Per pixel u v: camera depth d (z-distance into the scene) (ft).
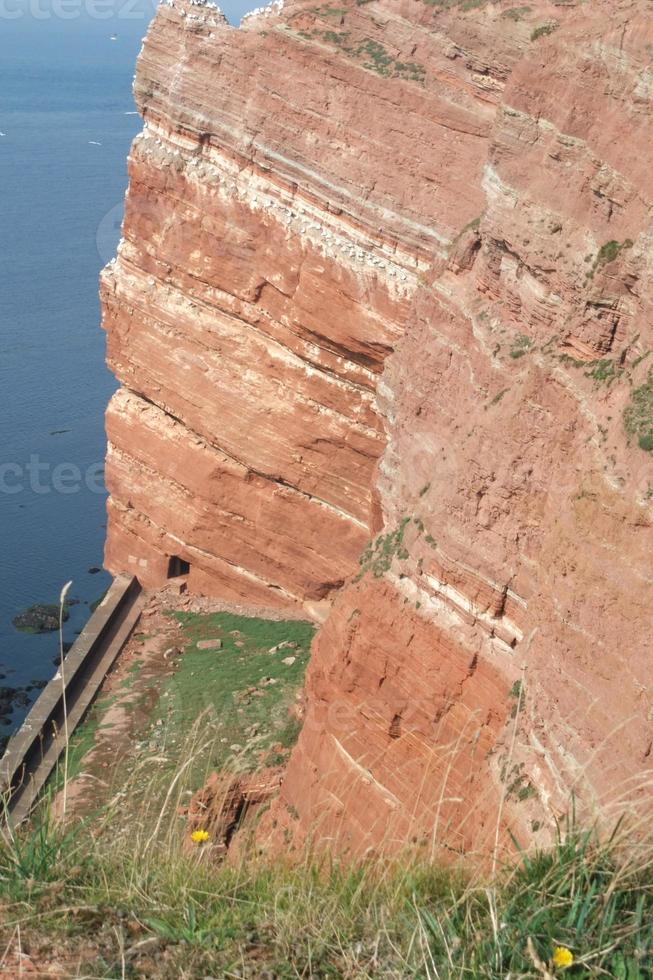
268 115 116.88
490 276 83.61
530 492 66.18
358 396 116.16
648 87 66.28
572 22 79.66
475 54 106.11
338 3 117.29
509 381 75.72
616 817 36.42
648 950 24.02
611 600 51.93
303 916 26.55
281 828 73.10
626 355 61.41
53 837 30.30
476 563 67.97
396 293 108.37
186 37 123.24
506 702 63.26
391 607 74.13
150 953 25.07
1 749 116.06
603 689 50.67
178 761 41.65
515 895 26.32
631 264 61.52
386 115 110.52
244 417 124.16
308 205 114.83
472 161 106.01
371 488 107.86
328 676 77.71
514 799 53.62
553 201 75.25
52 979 23.97
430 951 24.02
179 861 29.66
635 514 52.06
